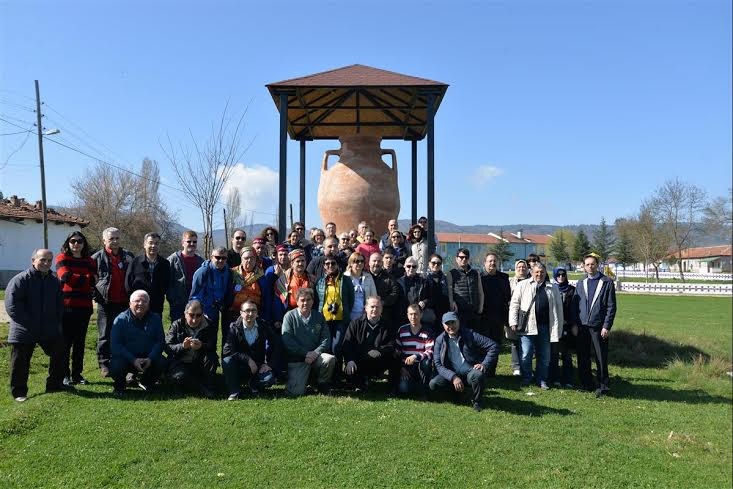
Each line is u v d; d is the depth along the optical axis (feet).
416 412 21.34
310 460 16.66
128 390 23.58
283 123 34.32
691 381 29.43
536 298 27.58
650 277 181.78
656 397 26.32
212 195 55.93
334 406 21.70
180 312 25.45
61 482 15.02
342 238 29.63
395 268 27.81
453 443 18.38
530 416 21.97
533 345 28.27
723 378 30.14
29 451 16.85
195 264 25.94
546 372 27.61
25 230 96.99
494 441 18.78
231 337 22.98
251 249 25.89
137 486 14.94
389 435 18.76
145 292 23.40
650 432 20.79
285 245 27.53
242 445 17.56
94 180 131.75
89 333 35.65
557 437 19.60
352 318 25.30
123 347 22.91
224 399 22.57
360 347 24.17
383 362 24.20
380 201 38.19
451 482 15.62
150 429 18.67
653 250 169.99
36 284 22.18
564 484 15.76
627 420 22.08
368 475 15.84
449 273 28.30
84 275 24.41
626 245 202.08
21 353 22.12
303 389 23.50
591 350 27.68
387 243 33.12
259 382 23.35
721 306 86.89
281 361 24.40
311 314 23.82
